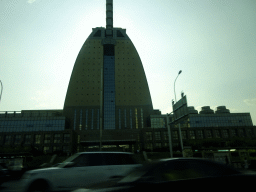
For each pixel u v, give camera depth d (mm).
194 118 122500
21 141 109375
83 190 4730
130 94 155500
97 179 8359
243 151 45344
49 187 7793
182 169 4797
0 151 73125
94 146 131000
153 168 4730
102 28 175750
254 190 4652
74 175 8227
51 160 52156
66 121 129500
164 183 4375
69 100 150875
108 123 144875
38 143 108875
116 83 158000
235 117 124750
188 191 4348
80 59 163875
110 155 9164
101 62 164125
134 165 9055
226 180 4668
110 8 187125
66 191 7953
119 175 8562
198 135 115875
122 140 119750
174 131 117250
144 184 4324
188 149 35312
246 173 4969
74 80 157000
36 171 8016
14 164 26531
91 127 143000
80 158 8797
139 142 126562
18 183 15188
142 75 162750
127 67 164125
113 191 4246
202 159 5133
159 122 141000
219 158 43656
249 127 119062
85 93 153375
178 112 23891
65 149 107625
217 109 166625
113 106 150375
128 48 170125
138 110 151000
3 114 131375
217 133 117500
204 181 4566
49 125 119312
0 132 112312
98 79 158750
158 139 115688
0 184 14570
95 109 148750
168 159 5035
